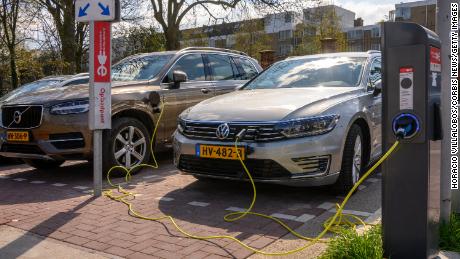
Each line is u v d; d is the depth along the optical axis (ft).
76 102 18.93
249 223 13.29
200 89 24.13
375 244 9.86
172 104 22.45
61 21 58.90
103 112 16.58
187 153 15.83
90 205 15.64
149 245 11.64
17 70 65.77
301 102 15.34
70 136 18.88
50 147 18.78
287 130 14.29
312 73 19.29
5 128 19.71
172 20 82.33
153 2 81.51
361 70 18.75
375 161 19.27
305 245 11.41
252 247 11.34
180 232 12.59
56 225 13.42
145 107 21.01
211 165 15.44
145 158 21.07
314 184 14.61
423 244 9.37
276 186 17.67
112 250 11.34
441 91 10.19
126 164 20.24
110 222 13.65
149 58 24.57
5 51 64.03
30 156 19.51
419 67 9.06
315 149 14.30
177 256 10.85
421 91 9.08
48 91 20.45
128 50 65.87
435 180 9.71
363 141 17.30
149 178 19.97
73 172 22.29
